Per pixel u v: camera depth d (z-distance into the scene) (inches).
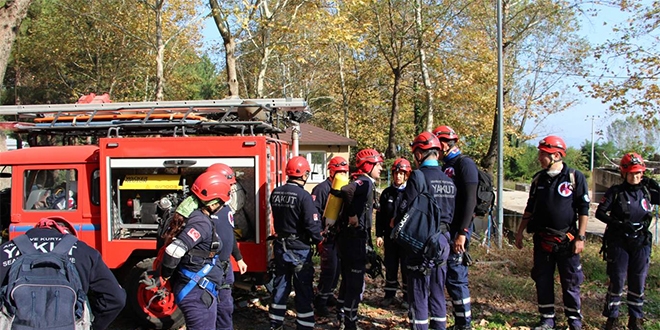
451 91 882.1
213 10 545.6
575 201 210.7
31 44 1122.7
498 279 311.3
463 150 1283.2
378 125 1462.8
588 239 436.8
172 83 1278.3
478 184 214.4
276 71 1457.9
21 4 306.8
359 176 225.0
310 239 217.8
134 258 244.8
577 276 212.2
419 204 189.8
